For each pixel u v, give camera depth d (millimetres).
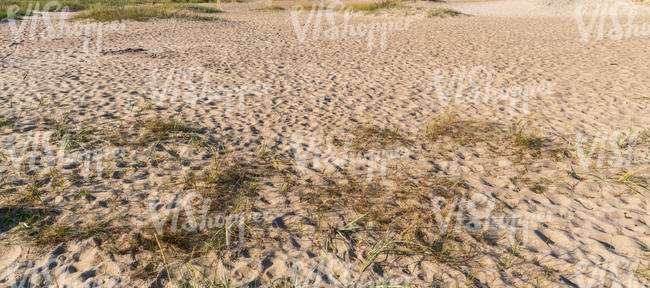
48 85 6180
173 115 5047
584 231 2871
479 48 9516
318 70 7547
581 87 6266
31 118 4758
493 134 4578
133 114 5012
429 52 9141
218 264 2564
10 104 5230
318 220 3027
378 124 4914
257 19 15508
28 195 3143
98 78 6668
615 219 2994
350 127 4816
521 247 2730
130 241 2709
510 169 3795
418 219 3012
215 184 3471
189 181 3514
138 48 9234
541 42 10180
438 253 2682
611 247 2703
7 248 2619
